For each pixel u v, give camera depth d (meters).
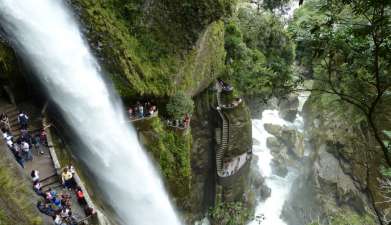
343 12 11.54
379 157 26.64
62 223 15.79
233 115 31.94
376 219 26.44
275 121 42.66
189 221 30.52
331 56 10.52
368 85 11.45
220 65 34.16
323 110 36.06
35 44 20.83
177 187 27.89
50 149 19.31
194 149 31.77
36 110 21.48
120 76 24.47
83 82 23.14
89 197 18.72
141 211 25.14
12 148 17.75
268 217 35.16
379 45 8.97
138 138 25.52
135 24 25.55
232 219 22.64
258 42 41.03
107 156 23.62
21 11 19.95
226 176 32.09
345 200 31.12
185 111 27.44
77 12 22.72
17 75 20.78
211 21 26.97
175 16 26.25
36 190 16.77
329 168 32.88
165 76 26.55
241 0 43.47
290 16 41.47
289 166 38.84
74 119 22.56
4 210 13.19
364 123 27.94
